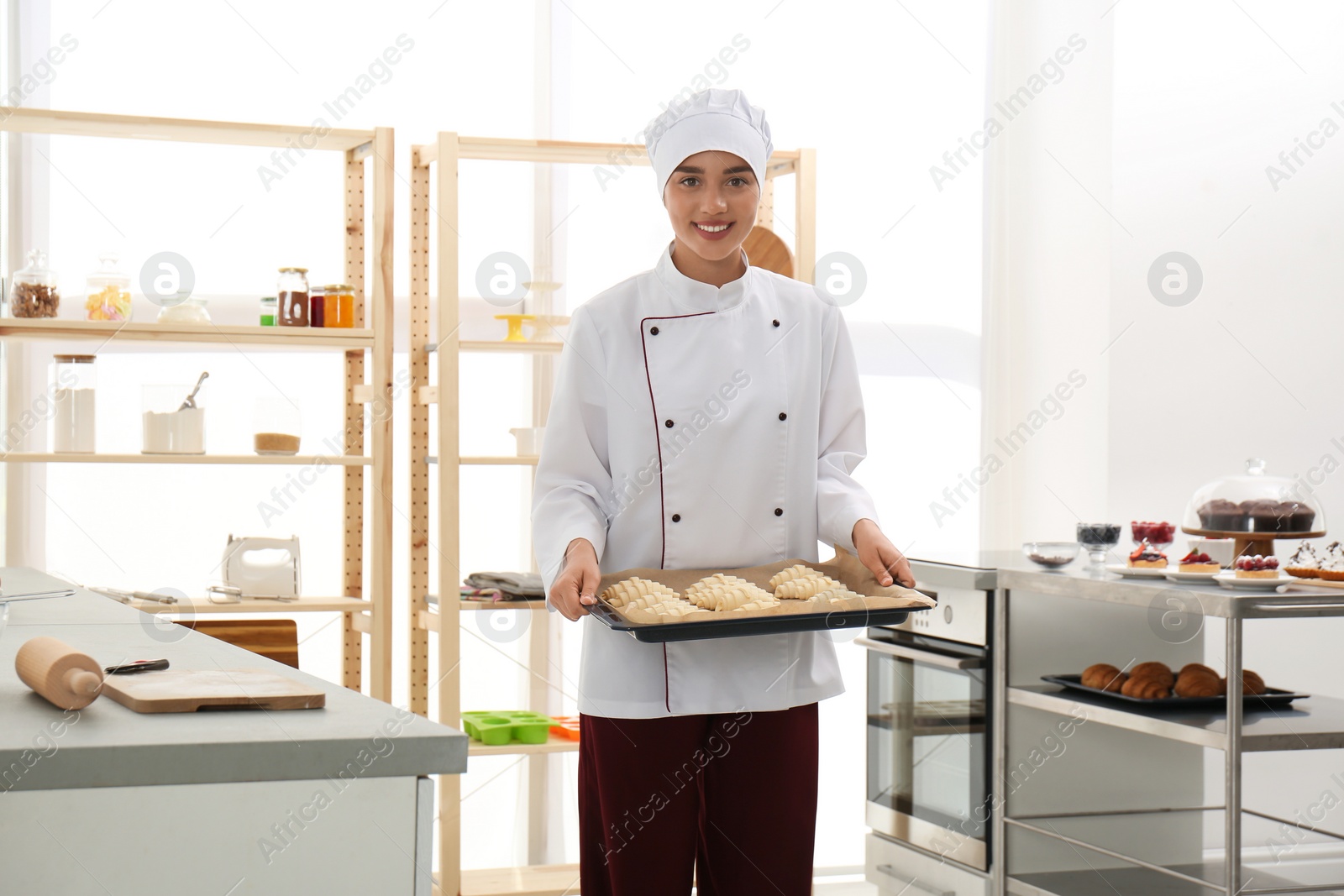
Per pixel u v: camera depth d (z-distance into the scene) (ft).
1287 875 9.26
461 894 9.24
